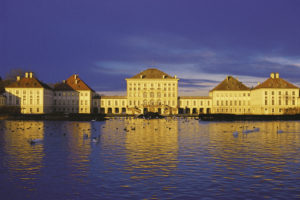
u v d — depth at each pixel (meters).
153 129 91.69
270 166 39.81
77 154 47.94
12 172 37.12
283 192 29.94
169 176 35.25
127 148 53.62
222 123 119.56
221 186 31.69
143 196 29.03
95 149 52.59
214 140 64.12
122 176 35.28
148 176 35.28
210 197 28.72
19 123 117.38
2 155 47.12
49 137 69.56
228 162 42.06
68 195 29.47
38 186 32.00
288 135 73.00
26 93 191.88
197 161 42.75
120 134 76.44
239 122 126.12
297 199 28.19
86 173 36.62
